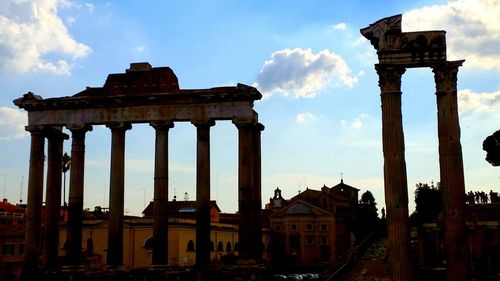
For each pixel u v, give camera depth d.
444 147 34.19
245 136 49.88
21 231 89.31
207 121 50.53
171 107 51.50
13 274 69.12
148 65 54.69
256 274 47.75
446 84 34.53
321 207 140.00
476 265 59.28
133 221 80.69
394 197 33.47
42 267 52.06
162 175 50.88
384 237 109.00
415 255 73.25
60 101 53.19
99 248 83.12
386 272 70.75
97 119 52.81
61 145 55.34
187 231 82.81
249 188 49.22
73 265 51.44
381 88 34.91
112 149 52.22
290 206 135.50
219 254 93.50
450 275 33.19
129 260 79.44
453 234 33.31
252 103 50.50
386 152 34.06
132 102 52.12
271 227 134.88
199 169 50.19
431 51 34.62
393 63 34.69
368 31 35.72
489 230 59.91
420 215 96.94
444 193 33.91
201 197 49.69
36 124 54.06
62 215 103.62
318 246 131.12
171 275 48.50
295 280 86.69
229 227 99.31
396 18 34.91
